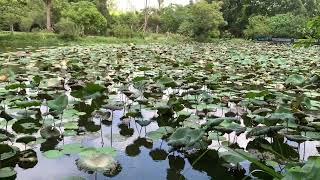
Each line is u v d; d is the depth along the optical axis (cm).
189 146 328
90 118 508
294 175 178
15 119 468
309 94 642
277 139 416
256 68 1006
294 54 1761
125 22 3731
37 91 649
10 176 314
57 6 2952
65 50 1549
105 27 3038
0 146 311
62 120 484
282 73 958
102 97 584
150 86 658
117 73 891
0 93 572
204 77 716
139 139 429
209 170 344
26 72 862
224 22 3325
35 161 358
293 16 3503
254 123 473
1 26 2519
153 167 348
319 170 171
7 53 1366
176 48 2002
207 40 3262
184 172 338
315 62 1240
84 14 2752
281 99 553
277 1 4000
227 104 573
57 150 363
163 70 951
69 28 2436
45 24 2959
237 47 2356
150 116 528
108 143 411
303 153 395
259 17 3666
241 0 4106
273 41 3509
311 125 412
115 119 508
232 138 439
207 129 356
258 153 370
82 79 765
